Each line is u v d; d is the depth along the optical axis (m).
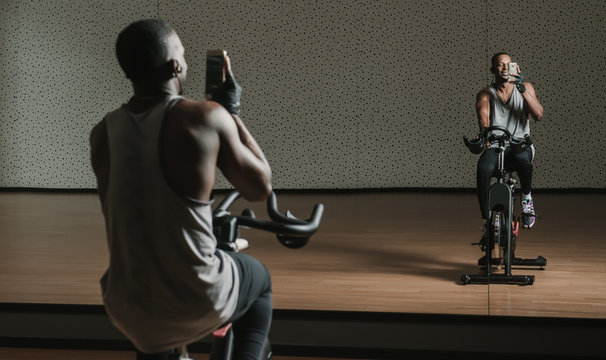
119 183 1.28
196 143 1.26
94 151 1.37
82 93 9.55
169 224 1.26
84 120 9.58
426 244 5.26
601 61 8.92
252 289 1.38
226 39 9.42
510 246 3.93
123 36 1.34
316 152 9.49
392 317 3.21
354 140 9.42
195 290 1.26
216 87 1.35
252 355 1.37
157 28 1.34
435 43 9.18
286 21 9.34
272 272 4.29
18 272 4.28
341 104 9.39
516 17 9.02
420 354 3.03
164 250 1.26
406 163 9.39
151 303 1.27
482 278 3.91
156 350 1.32
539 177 9.19
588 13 8.88
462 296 3.62
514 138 4.11
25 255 4.86
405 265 4.49
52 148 9.66
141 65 1.33
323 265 4.50
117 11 9.43
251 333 1.41
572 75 8.99
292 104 9.45
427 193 9.18
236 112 1.36
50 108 9.61
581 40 8.93
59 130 9.62
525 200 4.35
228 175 1.35
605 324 3.08
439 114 9.27
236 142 1.32
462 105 9.20
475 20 9.09
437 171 9.35
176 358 1.38
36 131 9.66
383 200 8.39
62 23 9.49
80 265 4.50
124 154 1.28
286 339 3.11
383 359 3.05
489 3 9.04
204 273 1.27
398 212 7.22
